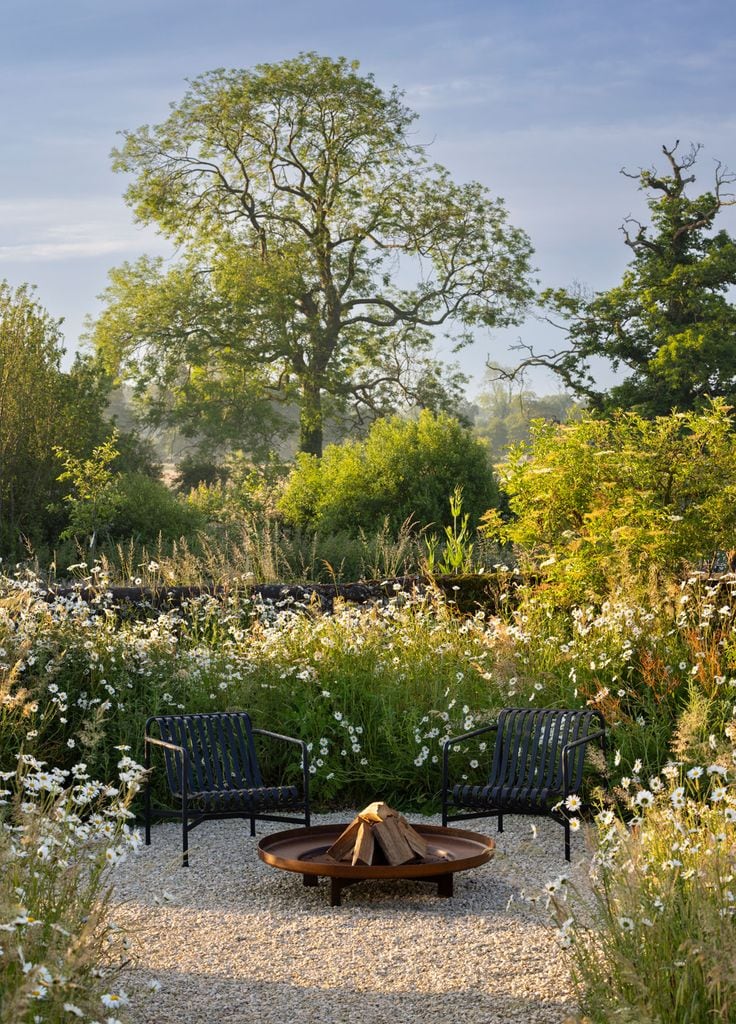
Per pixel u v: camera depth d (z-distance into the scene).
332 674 8.10
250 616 10.24
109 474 20.02
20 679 7.28
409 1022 3.71
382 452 20.94
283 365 37.06
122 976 4.06
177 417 36.25
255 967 4.28
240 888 5.46
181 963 4.33
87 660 7.70
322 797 7.36
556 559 10.28
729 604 8.69
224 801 6.14
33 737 6.63
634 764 6.85
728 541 10.20
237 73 35.25
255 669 8.26
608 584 9.52
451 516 20.44
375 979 4.12
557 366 34.94
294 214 37.59
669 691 7.40
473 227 37.34
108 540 19.50
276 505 22.31
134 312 36.06
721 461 10.53
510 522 11.67
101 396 24.12
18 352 22.25
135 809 6.95
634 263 34.25
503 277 37.31
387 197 37.09
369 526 19.98
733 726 4.61
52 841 3.84
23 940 3.17
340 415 37.44
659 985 3.06
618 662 7.86
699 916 3.13
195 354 34.72
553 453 10.81
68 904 3.61
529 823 6.78
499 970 4.17
